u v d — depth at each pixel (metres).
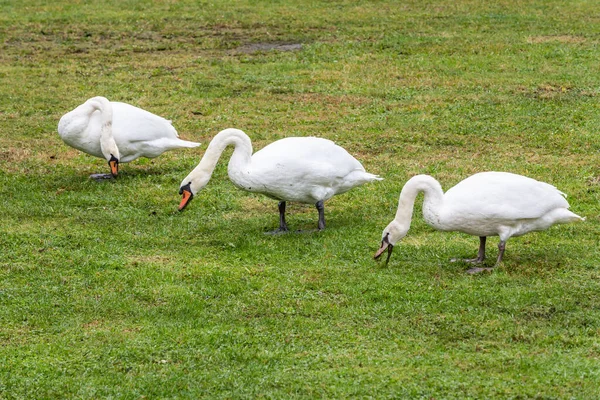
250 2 32.44
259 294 11.00
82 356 9.48
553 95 20.64
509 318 10.22
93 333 10.01
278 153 12.91
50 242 12.70
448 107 19.95
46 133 18.61
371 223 13.55
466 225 11.52
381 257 12.16
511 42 25.73
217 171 16.22
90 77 23.03
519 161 16.36
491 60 23.88
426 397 8.50
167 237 13.06
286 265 11.98
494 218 11.38
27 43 26.75
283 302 10.77
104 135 15.45
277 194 12.95
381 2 32.03
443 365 9.12
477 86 21.55
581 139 17.52
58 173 16.17
